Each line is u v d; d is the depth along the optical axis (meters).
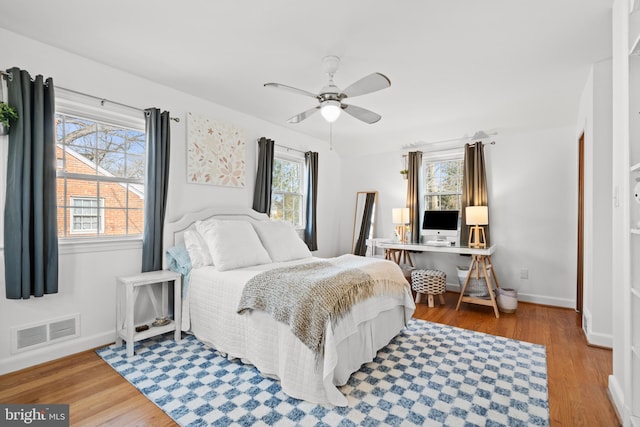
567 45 2.36
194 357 2.46
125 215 2.94
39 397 1.93
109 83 2.72
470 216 4.02
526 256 4.10
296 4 1.92
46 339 2.38
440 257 4.73
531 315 3.57
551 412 1.80
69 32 2.23
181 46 2.41
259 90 3.23
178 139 3.22
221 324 2.48
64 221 2.57
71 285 2.51
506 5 1.91
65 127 2.58
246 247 2.97
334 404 1.83
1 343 2.18
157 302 3.03
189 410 1.80
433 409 1.82
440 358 2.48
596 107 2.65
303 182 4.96
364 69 2.75
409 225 4.82
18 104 2.16
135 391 1.99
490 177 4.33
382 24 2.11
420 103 3.56
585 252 3.06
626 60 1.70
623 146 1.82
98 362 2.38
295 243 3.57
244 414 1.77
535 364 2.37
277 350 2.10
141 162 3.05
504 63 2.64
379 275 2.59
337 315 1.98
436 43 2.34
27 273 2.19
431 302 3.93
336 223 5.64
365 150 5.33
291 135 4.66
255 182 4.05
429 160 4.89
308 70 2.78
